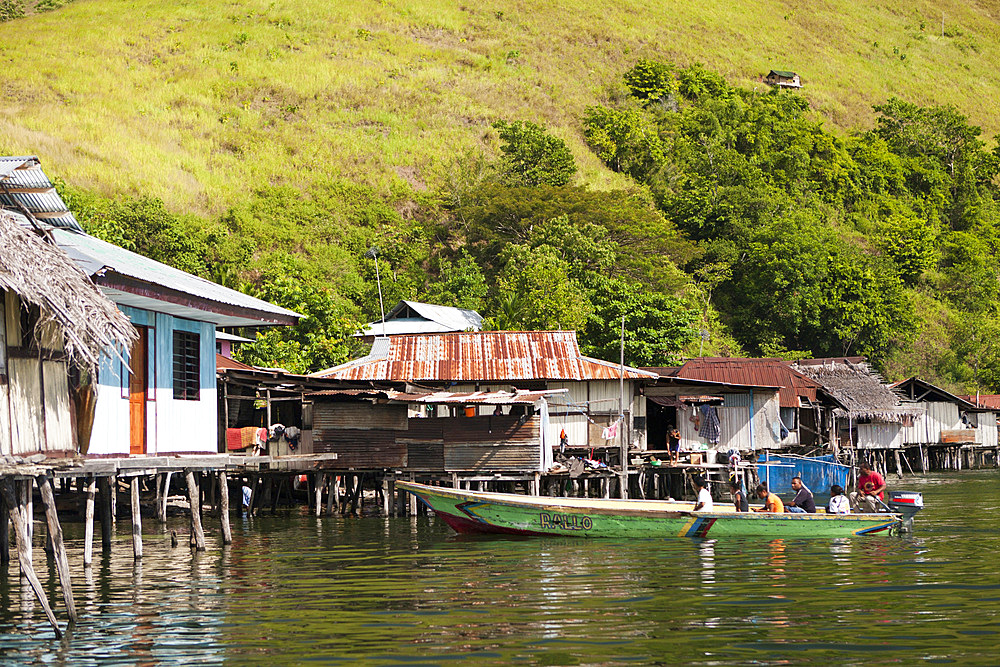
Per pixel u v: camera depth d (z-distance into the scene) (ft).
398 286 211.00
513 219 231.09
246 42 319.27
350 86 303.48
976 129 379.96
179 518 97.35
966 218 349.82
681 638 39.83
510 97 326.65
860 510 80.48
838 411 159.33
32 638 41.27
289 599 50.01
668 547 70.18
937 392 194.59
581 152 303.27
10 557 67.46
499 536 78.54
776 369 147.33
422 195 259.39
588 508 75.41
